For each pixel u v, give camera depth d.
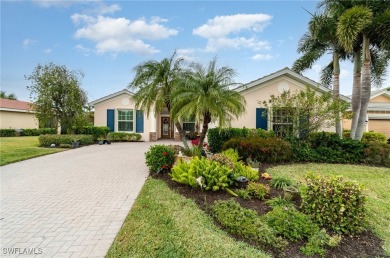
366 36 9.70
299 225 3.17
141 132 18.12
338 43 10.45
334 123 9.21
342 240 3.14
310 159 8.70
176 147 8.07
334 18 10.15
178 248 2.87
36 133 22.97
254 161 7.52
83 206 4.36
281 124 9.79
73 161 9.01
